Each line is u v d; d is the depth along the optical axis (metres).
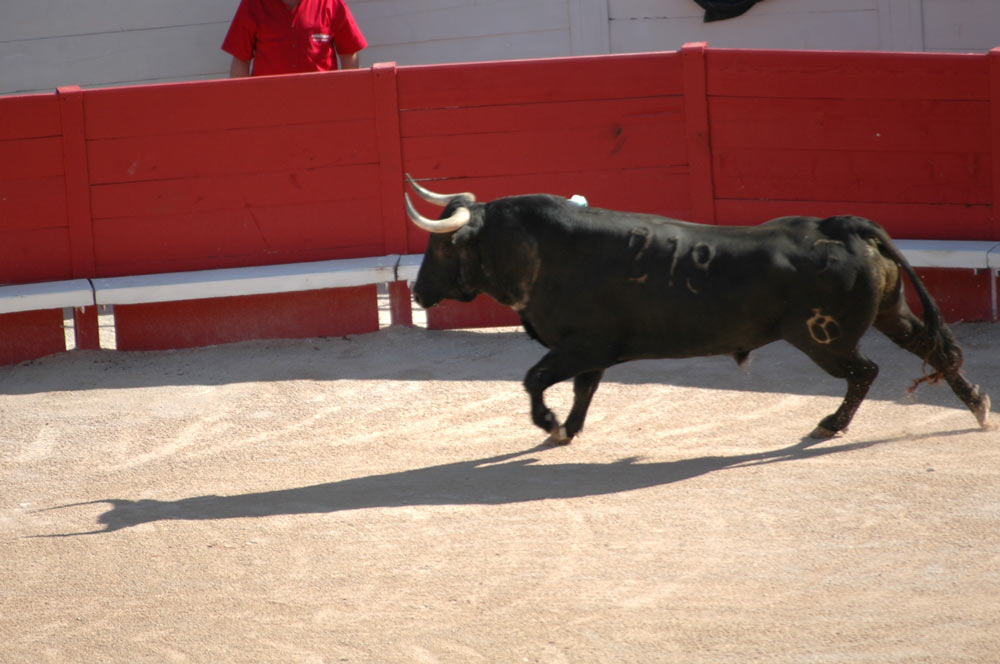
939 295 24.61
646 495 16.14
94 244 26.62
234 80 26.17
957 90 24.28
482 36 32.66
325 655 12.05
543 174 26.30
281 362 24.86
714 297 17.08
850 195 25.38
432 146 26.34
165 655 12.38
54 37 32.31
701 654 11.45
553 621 12.39
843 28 31.69
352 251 26.81
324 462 19.08
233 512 16.84
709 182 25.88
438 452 19.16
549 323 18.03
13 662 12.52
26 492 18.66
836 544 13.88
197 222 26.69
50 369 25.41
